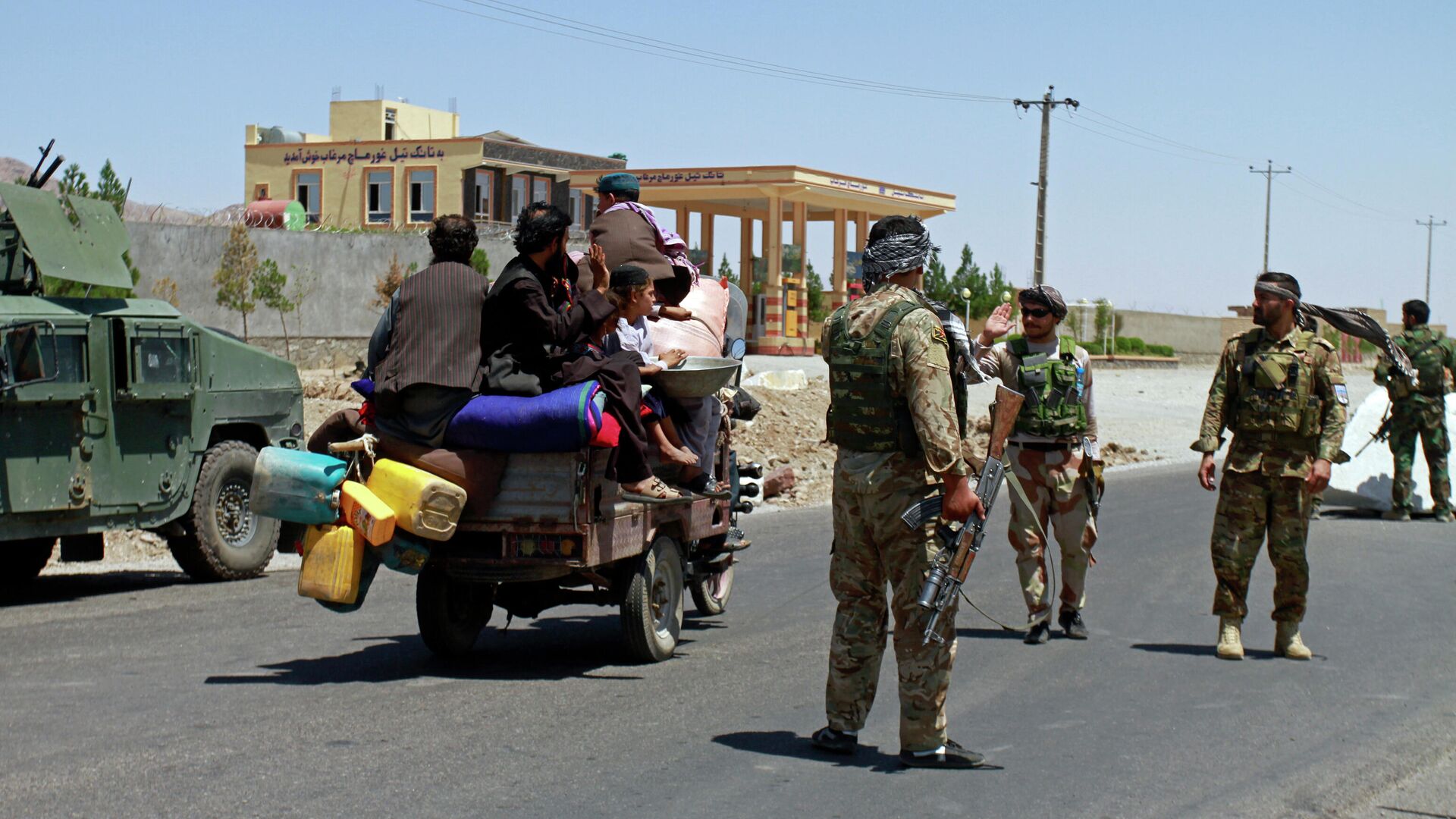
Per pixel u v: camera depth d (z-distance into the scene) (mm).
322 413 21641
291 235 38219
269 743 6039
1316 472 8062
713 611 9578
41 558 11320
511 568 7238
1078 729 6527
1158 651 8484
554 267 7559
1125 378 50438
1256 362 8148
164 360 10742
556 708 6785
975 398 33812
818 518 15836
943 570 5562
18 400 9719
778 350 46969
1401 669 7984
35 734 6176
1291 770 5852
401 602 10125
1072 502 8797
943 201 53344
